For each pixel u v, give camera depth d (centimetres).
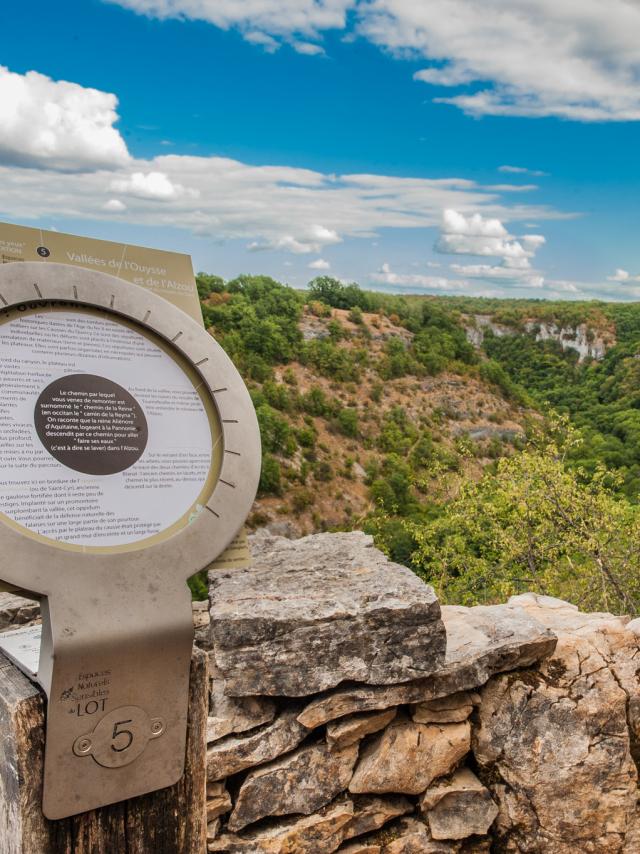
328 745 263
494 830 282
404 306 10531
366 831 267
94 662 119
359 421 7600
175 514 131
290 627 253
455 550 1272
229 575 297
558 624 317
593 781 279
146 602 124
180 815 140
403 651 261
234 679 251
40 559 115
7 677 131
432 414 8112
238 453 140
